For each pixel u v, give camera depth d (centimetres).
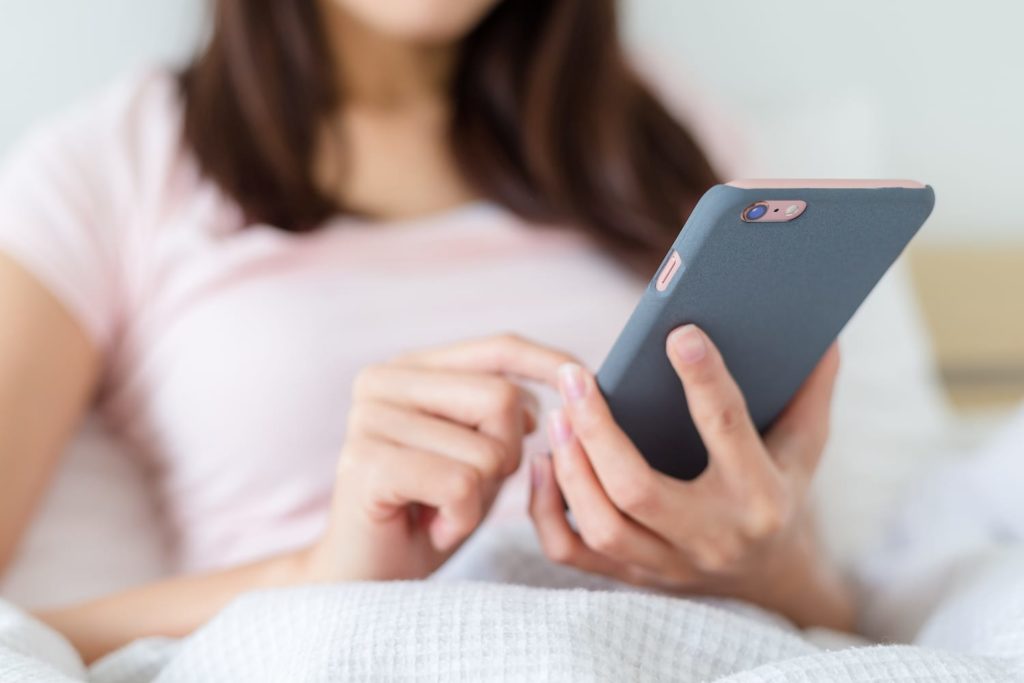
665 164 101
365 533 56
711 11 127
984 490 74
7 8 105
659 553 54
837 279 46
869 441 107
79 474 87
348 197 93
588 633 41
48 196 85
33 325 79
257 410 81
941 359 132
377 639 40
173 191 90
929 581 63
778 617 59
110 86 104
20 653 46
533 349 57
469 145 96
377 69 100
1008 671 39
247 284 85
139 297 88
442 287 88
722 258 42
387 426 55
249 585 63
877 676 37
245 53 91
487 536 63
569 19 97
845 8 131
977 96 139
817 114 124
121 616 64
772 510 51
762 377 52
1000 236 142
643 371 47
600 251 94
